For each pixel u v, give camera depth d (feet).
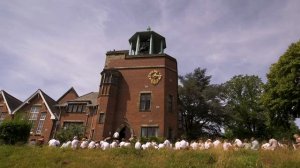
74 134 106.52
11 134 78.79
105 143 65.05
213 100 138.41
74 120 121.80
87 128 115.03
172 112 106.01
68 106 126.72
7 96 145.28
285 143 65.72
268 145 55.93
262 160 47.29
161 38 123.65
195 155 52.49
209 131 142.20
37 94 137.28
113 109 105.60
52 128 122.93
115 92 108.99
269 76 120.67
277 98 111.45
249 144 58.29
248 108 171.01
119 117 105.09
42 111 130.72
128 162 51.96
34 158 56.90
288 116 116.16
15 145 70.38
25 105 135.54
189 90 141.28
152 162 51.03
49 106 131.85
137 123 101.86
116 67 115.75
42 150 62.54
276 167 44.34
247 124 170.50
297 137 58.70
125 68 114.52
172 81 111.24
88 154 58.18
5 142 77.61
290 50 111.55
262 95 122.83
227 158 49.24
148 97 106.42
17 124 80.94
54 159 55.42
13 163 54.65
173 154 54.08
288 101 106.22
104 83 110.11
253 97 172.65
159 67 110.63
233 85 180.86
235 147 56.08
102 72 114.01
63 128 116.06
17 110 134.10
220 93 143.64
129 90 109.40
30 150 62.95
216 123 142.41
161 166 48.67
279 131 160.45
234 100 176.55
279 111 113.29
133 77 111.75
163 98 103.81
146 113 102.83
